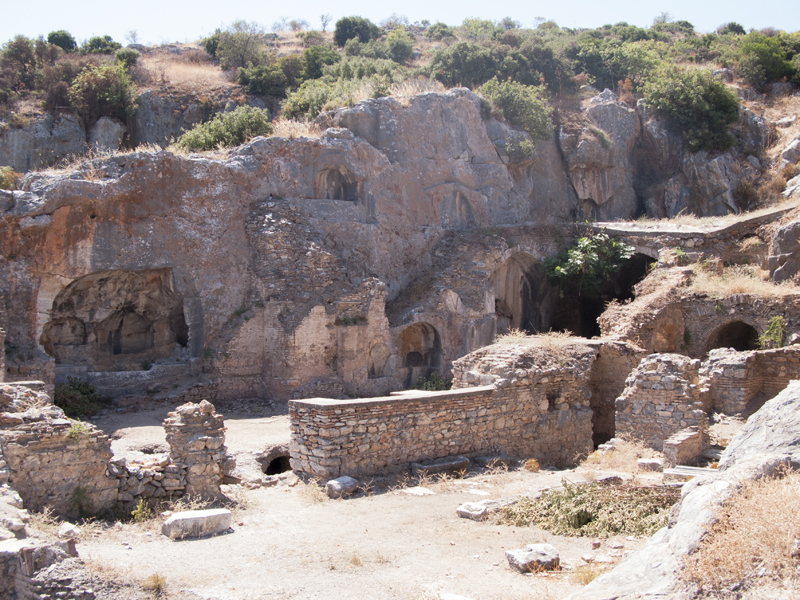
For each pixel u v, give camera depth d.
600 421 17.81
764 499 5.10
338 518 9.38
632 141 36.78
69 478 8.98
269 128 28.36
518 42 44.78
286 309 21.06
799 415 6.35
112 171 20.05
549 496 9.73
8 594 5.96
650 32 61.41
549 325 30.88
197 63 51.91
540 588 6.34
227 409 19.92
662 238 26.83
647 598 4.69
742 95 42.06
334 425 11.41
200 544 8.09
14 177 28.98
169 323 22.12
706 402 16.47
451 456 12.86
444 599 6.04
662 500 9.20
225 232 21.98
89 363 20.45
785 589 4.38
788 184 33.38
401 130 27.61
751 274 24.11
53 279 18.98
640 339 20.11
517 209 31.17
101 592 6.23
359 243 25.17
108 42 53.91
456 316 24.91
